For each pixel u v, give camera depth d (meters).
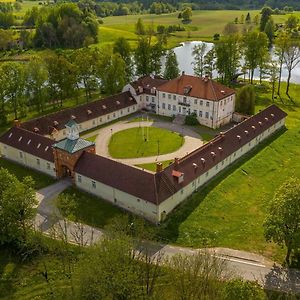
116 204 92.06
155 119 142.50
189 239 81.31
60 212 85.62
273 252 78.38
